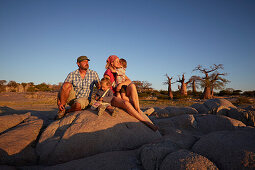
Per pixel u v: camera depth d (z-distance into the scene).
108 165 2.27
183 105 22.11
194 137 2.82
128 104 3.77
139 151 2.52
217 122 4.57
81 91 4.39
